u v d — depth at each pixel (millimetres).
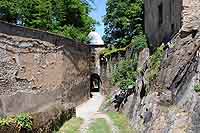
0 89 10461
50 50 15734
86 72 26094
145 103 13031
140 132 11883
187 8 12633
